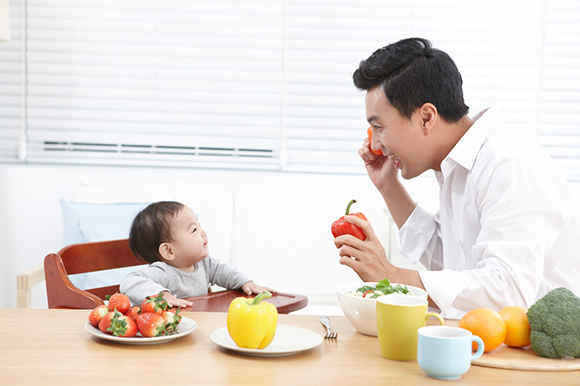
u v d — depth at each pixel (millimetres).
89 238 2510
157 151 3154
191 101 3121
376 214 2832
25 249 2922
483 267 1279
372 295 1059
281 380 837
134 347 968
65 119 3104
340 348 990
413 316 920
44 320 1115
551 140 3129
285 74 3107
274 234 2811
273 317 947
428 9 3076
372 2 3078
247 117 3137
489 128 1459
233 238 2814
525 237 1296
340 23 3086
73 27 3053
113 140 3125
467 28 3080
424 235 1732
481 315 954
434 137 1463
